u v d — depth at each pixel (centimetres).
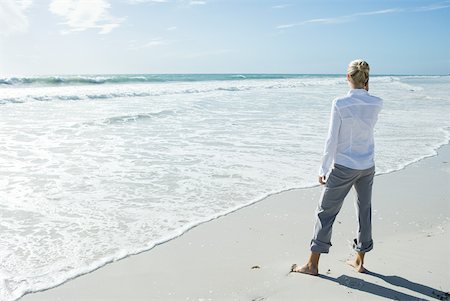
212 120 1236
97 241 413
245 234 439
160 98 1844
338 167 319
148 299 309
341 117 311
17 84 2373
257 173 679
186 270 356
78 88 2267
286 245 412
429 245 403
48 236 421
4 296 311
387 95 2338
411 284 323
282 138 977
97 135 972
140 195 561
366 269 349
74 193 562
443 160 815
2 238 413
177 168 704
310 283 327
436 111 1575
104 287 327
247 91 2534
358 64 315
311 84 3653
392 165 765
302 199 561
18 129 1002
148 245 406
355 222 472
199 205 527
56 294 317
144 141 921
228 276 344
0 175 636
